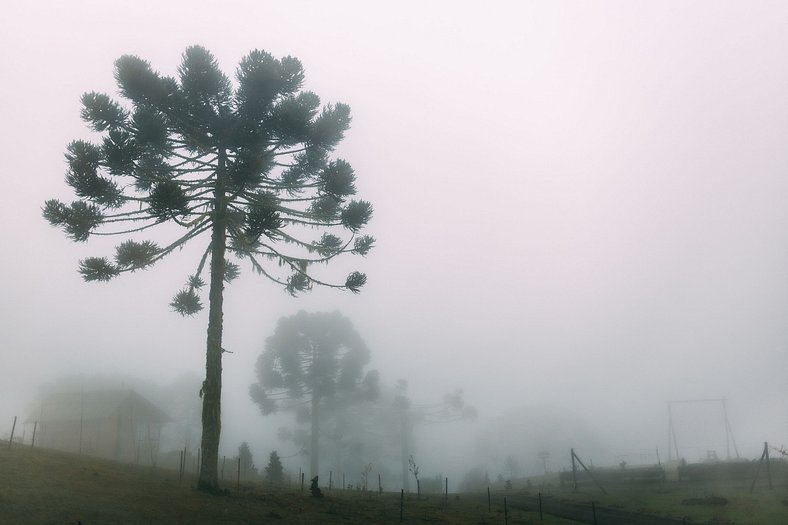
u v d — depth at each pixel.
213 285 18.95
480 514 19.70
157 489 15.60
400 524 16.14
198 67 19.95
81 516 11.52
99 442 36.25
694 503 21.88
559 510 21.84
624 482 30.58
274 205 20.70
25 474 13.91
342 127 22.92
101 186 18.86
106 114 20.55
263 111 21.03
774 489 23.75
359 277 22.03
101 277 19.22
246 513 14.60
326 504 18.48
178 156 20.48
